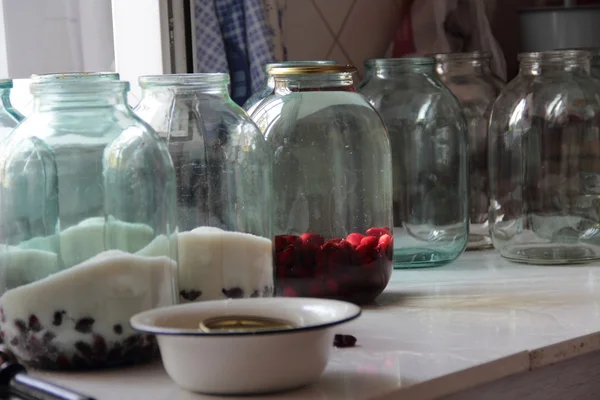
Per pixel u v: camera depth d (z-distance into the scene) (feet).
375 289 3.70
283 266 3.61
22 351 2.88
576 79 4.72
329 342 2.65
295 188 3.71
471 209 5.12
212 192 3.31
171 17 4.94
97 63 4.74
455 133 4.58
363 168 3.80
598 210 4.58
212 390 2.57
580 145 4.62
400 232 4.56
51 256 2.87
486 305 3.68
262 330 2.49
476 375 2.81
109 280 2.82
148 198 2.93
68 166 2.89
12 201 2.90
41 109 2.99
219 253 3.23
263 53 4.93
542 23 5.98
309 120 3.74
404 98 4.61
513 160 4.69
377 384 2.66
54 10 4.61
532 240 4.61
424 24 5.98
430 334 3.23
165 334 2.49
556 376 3.12
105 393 2.66
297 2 5.50
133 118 3.04
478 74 5.30
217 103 3.38
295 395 2.58
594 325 3.30
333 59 5.79
